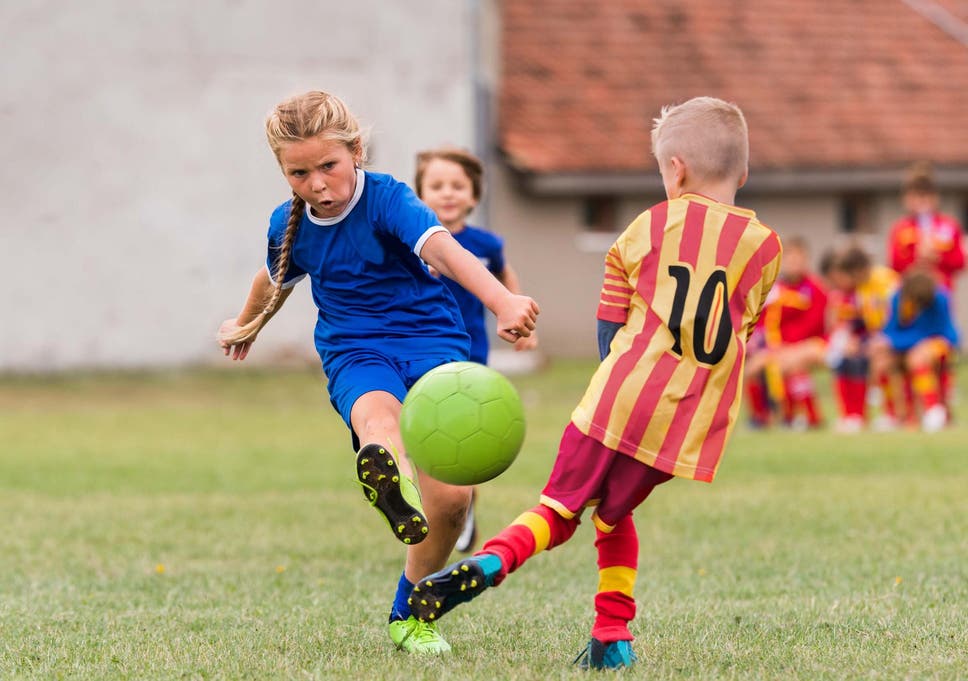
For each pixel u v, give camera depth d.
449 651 15.42
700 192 14.41
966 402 55.53
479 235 24.73
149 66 65.62
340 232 15.34
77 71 65.00
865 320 47.84
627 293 14.35
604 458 13.87
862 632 16.30
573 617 17.80
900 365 47.47
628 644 14.45
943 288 46.88
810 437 43.56
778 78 77.12
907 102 77.69
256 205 66.88
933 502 28.39
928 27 82.44
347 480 34.16
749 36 78.75
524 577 21.33
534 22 76.44
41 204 65.00
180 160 66.12
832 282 49.66
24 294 65.06
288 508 29.17
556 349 71.62
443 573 13.44
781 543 24.08
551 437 43.22
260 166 66.88
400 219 14.90
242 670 14.45
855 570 21.27
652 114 73.38
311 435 45.53
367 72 67.06
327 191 14.87
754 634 16.25
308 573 21.84
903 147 75.12
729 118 14.46
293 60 66.69
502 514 28.08
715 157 14.33
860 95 77.38
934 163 74.50
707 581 20.75
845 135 75.00
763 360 47.75
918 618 17.16
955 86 79.38
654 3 78.88
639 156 70.88
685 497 30.14
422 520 13.68
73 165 65.25
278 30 66.44
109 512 28.72
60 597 19.83
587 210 72.69
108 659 15.23
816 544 23.88
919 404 52.81
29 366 65.12
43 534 25.92
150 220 66.06
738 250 14.10
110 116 65.44
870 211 76.50
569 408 52.16
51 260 65.25
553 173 69.12
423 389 14.20
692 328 13.90
